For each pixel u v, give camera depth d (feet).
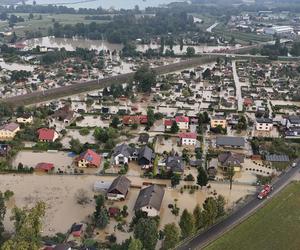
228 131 572.92
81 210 378.12
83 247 318.65
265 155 484.33
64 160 478.59
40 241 315.58
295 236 341.21
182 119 570.46
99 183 414.82
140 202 370.12
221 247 324.39
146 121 588.09
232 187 422.00
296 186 422.41
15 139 523.70
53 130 532.73
